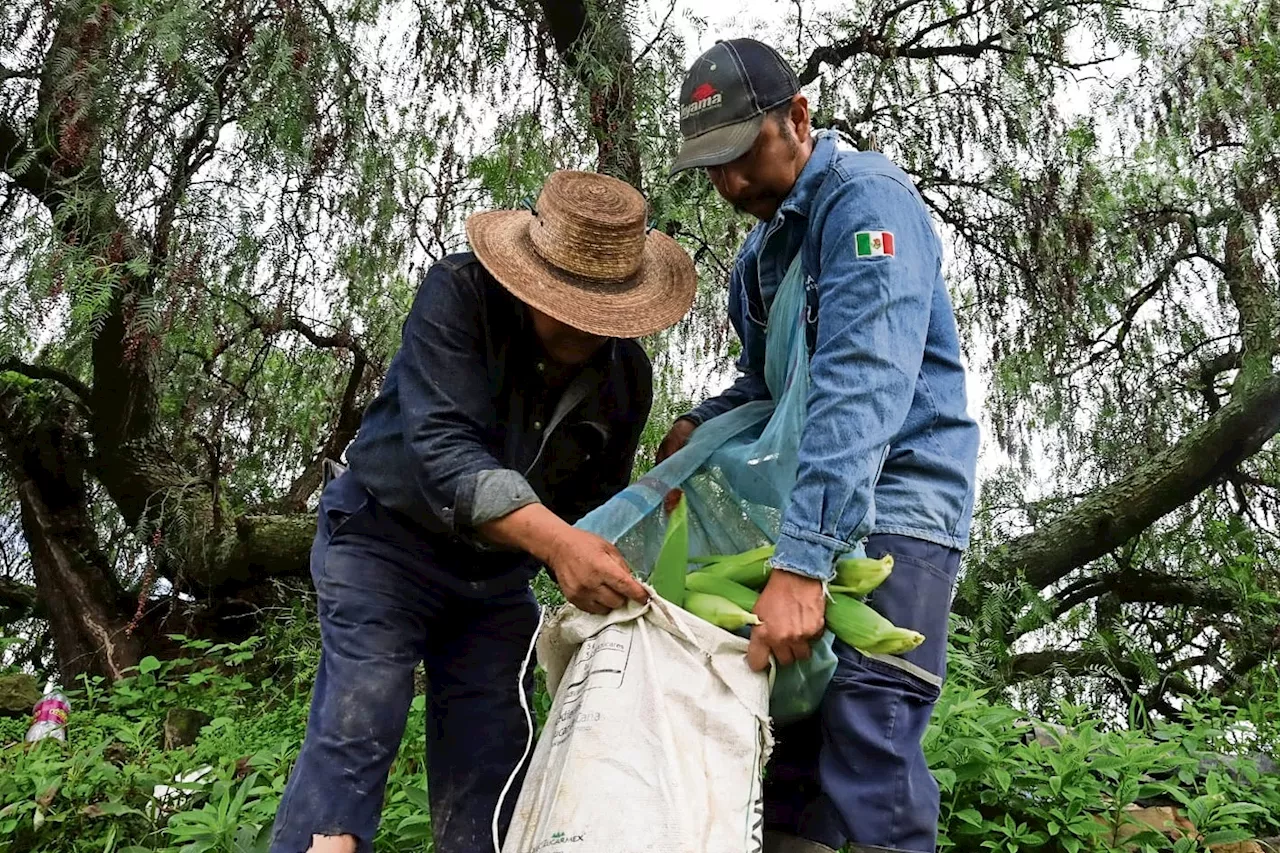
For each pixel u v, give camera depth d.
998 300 6.97
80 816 3.28
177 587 7.08
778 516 2.34
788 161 2.49
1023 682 6.38
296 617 6.47
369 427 2.59
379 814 2.43
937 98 6.61
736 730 2.04
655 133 5.43
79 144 5.00
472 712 2.66
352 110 5.45
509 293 2.52
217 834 2.79
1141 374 7.95
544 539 2.23
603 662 2.12
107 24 4.96
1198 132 7.03
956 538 2.39
